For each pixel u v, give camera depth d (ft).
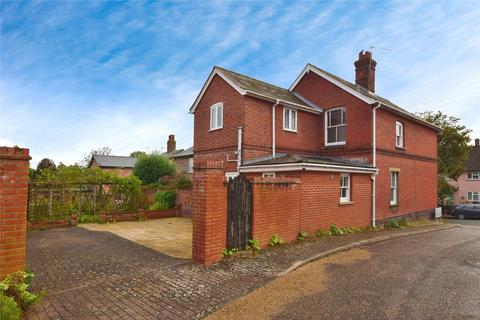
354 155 47.47
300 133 50.52
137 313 13.43
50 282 17.35
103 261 21.91
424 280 18.85
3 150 13.79
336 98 50.57
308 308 14.34
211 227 21.52
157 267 20.35
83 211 44.55
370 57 56.90
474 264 23.15
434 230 45.01
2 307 11.09
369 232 38.34
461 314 13.93
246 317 13.30
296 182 30.60
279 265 21.01
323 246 27.35
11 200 13.98
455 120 96.89
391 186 49.70
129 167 127.24
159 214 48.91
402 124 53.11
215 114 49.47
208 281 17.67
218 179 22.15
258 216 25.59
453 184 126.62
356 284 17.85
